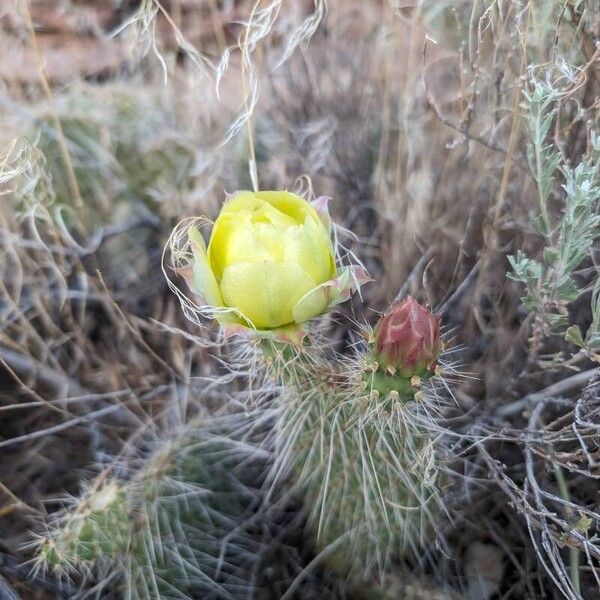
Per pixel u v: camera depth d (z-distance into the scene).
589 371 0.30
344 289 0.23
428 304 0.27
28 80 0.47
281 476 0.32
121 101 0.44
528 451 0.29
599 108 0.30
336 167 0.42
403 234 0.37
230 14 0.51
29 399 0.36
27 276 0.37
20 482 0.34
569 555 0.30
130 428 0.36
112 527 0.27
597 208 0.30
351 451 0.27
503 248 0.34
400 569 0.30
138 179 0.42
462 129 0.33
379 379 0.24
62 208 0.40
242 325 0.23
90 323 0.39
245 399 0.34
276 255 0.23
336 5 0.48
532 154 0.29
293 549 0.32
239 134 0.43
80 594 0.29
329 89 0.44
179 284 0.39
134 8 0.52
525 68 0.31
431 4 0.42
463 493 0.32
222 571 0.31
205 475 0.31
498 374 0.33
